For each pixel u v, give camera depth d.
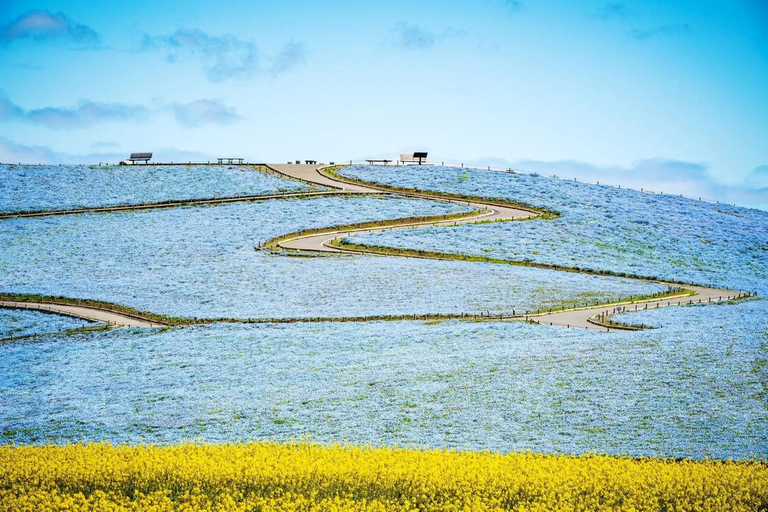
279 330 90.31
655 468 37.00
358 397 59.97
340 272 121.56
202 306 103.50
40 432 53.41
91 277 120.12
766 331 75.06
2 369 76.50
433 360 71.44
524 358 69.12
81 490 33.25
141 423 55.28
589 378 60.97
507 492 32.66
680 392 55.84
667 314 96.38
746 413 50.66
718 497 32.28
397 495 32.66
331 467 34.62
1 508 30.67
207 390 65.31
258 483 33.31
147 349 83.00
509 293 110.94
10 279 118.31
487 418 52.47
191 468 34.50
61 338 90.00
